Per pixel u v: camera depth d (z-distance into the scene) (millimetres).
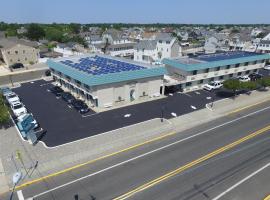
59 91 58969
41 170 29750
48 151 33781
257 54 80188
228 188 26938
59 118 44812
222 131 40438
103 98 49281
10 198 25359
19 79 71875
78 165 30797
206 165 30969
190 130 40625
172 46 95625
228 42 139500
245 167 30688
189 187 26984
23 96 57469
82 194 25891
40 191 26328
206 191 26438
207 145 35844
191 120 44438
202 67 61469
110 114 46469
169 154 33344
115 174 29062
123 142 36344
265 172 29750
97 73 51125
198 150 34438
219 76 68250
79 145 35344
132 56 116250
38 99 55250
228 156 33062
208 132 40000
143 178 28359
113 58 70250
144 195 25750
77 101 50781
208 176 28875
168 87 59938
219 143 36469
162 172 29469
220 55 77750
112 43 132500
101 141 36469
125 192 26156
